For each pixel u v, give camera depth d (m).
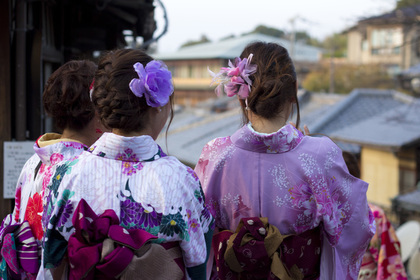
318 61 33.81
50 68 3.80
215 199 1.71
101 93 1.38
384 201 13.62
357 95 17.06
